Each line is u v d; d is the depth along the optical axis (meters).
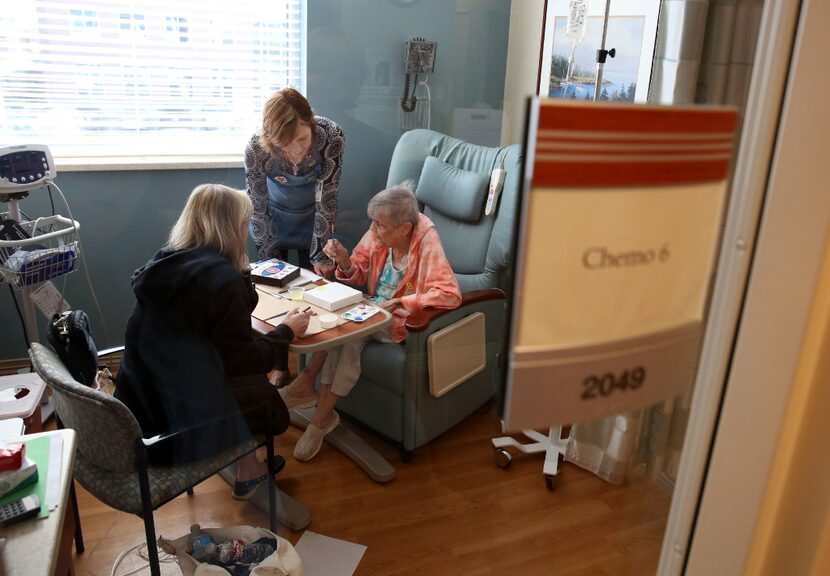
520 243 0.49
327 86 2.49
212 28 2.50
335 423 2.01
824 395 0.67
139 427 1.41
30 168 2.10
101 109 2.44
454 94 2.20
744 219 0.58
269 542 1.61
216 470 1.59
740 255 0.60
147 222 2.39
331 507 1.80
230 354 1.60
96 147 2.44
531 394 0.54
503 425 0.57
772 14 0.57
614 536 1.27
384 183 2.14
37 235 2.25
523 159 0.48
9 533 0.92
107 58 2.41
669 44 0.76
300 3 2.47
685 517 0.75
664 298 0.56
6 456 1.00
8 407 1.68
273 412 1.79
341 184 2.13
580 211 0.48
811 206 0.60
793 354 0.66
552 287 0.50
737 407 0.67
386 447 1.96
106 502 1.44
